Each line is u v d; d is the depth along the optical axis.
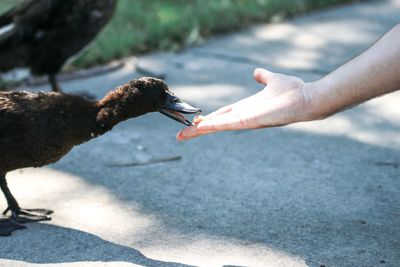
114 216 1.57
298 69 2.40
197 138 1.93
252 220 1.55
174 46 2.63
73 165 1.79
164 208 1.60
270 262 1.42
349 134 1.95
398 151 1.86
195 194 1.65
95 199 1.64
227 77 2.34
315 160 1.81
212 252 1.45
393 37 1.32
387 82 1.32
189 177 1.73
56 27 2.17
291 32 2.81
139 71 2.42
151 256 1.44
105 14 2.20
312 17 3.03
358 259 1.42
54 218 1.56
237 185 1.69
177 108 1.48
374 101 2.16
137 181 1.71
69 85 2.32
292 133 1.96
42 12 2.16
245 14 2.94
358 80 1.33
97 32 2.21
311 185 1.69
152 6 3.09
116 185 1.69
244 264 1.41
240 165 1.78
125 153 1.85
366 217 1.56
